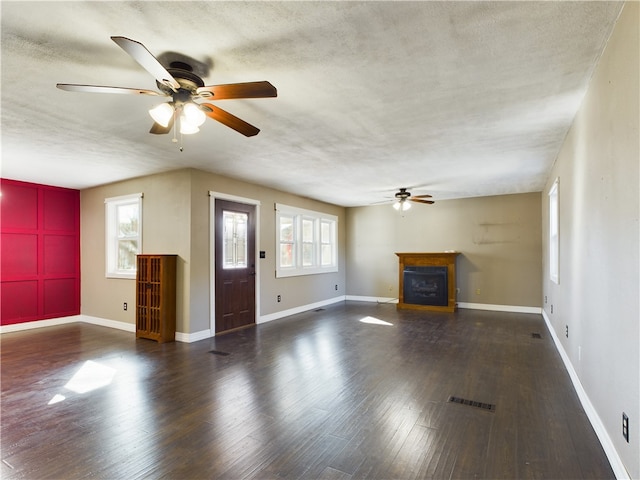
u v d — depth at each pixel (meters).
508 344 4.42
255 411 2.62
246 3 1.55
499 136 3.41
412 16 1.66
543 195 6.23
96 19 1.65
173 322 4.72
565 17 1.68
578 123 2.79
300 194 6.78
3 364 3.72
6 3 1.52
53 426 2.40
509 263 6.82
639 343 1.54
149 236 5.09
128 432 2.32
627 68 1.62
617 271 1.84
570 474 1.87
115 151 3.85
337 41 1.86
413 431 2.32
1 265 5.22
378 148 3.79
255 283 5.78
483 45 1.91
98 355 4.04
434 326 5.51
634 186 1.58
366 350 4.20
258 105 2.67
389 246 8.08
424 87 2.39
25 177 5.17
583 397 2.68
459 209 7.31
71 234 6.04
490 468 1.92
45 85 2.31
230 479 1.84
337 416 2.53
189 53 1.96
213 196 5.00
